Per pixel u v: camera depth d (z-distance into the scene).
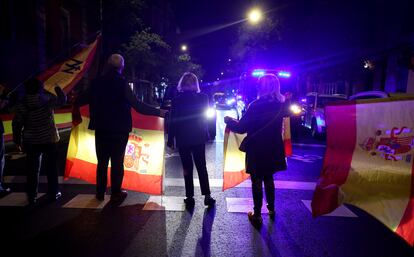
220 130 14.95
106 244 3.78
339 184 3.59
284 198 5.44
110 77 4.77
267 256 3.58
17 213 4.64
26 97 4.72
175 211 4.79
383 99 3.42
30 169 4.90
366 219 4.60
